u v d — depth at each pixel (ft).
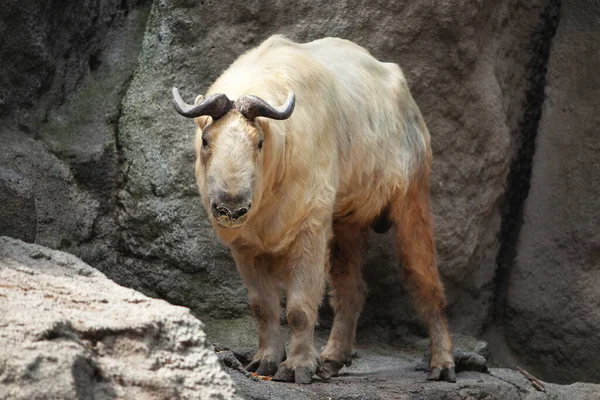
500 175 98.94
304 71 70.33
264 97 65.46
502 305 102.99
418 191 81.61
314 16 91.61
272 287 71.26
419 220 81.51
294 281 68.54
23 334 41.91
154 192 90.74
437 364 77.92
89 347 43.83
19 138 89.10
